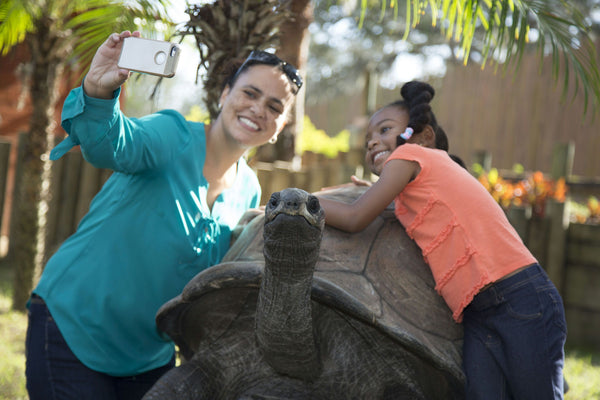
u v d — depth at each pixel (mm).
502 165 11352
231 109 2377
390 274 2184
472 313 2123
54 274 2201
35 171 5438
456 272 2092
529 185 5883
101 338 2180
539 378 1957
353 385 2086
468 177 2189
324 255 2174
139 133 2080
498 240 2064
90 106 1839
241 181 2635
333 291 1992
